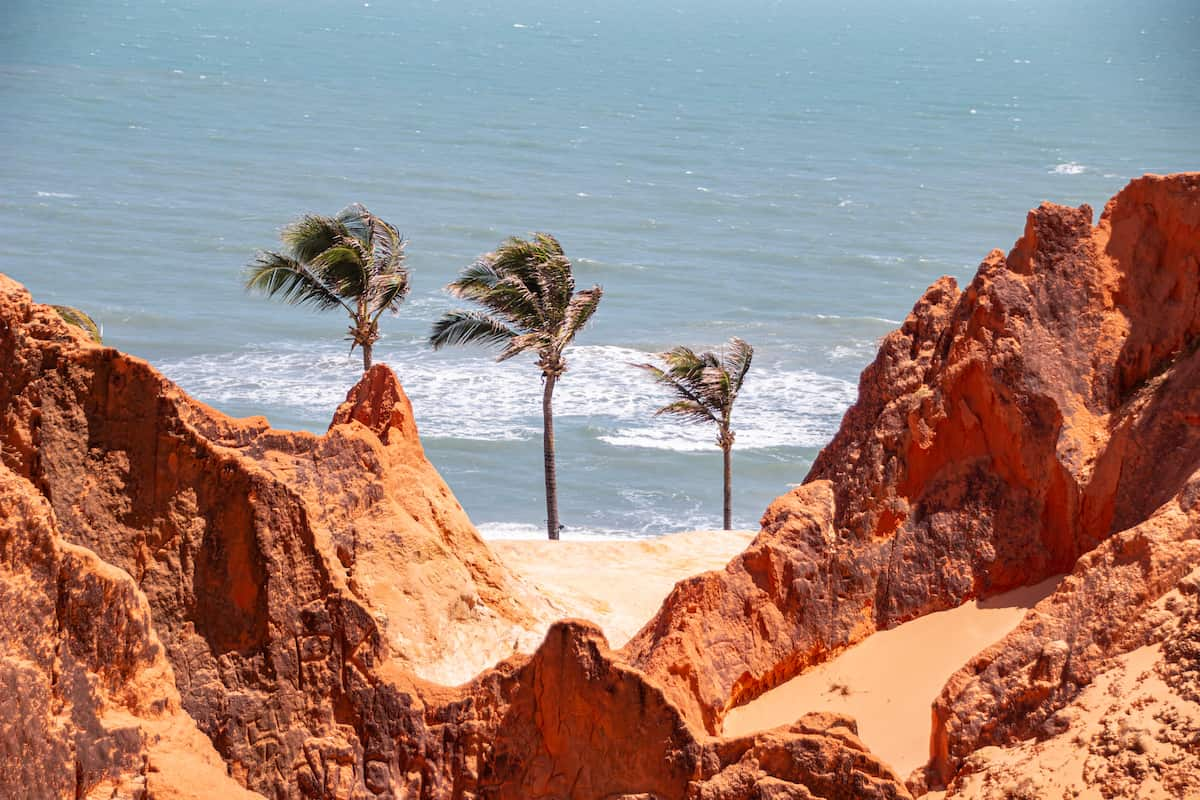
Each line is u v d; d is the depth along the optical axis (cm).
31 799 2803
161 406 3572
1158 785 3319
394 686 3506
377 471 5500
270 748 3453
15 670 2819
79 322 8212
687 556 8488
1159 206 4981
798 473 15175
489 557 5903
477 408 16788
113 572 3097
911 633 4822
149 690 3133
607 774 3403
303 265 9175
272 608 3509
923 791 4006
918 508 4981
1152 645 3759
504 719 3488
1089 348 4972
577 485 14700
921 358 5181
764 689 4747
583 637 3431
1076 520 4775
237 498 3534
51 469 3534
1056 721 3738
